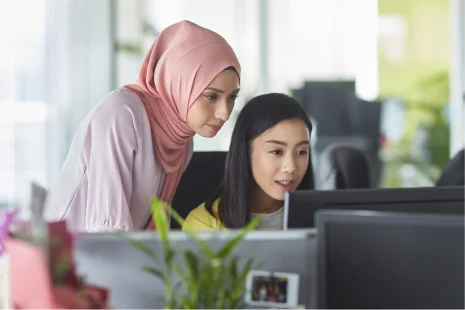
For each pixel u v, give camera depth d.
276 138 2.37
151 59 2.64
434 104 7.03
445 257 1.54
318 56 6.96
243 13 6.77
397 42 7.02
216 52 2.56
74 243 1.64
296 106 2.41
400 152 7.06
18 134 5.29
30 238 1.47
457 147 6.38
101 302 1.50
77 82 5.61
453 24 6.45
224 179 2.46
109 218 2.46
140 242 1.72
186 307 1.54
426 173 7.08
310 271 1.73
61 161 5.43
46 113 5.41
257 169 2.41
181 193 2.85
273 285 1.71
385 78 7.04
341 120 6.86
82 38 5.62
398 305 1.57
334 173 3.31
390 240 1.58
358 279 1.59
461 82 6.30
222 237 1.71
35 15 5.36
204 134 2.60
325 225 1.61
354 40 6.98
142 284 1.73
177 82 2.57
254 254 1.73
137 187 2.57
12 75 5.27
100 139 2.49
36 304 1.42
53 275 1.47
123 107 2.50
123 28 5.89
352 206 1.87
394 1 6.98
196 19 6.66
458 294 1.54
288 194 1.87
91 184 2.50
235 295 1.56
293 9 6.88
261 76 6.87
